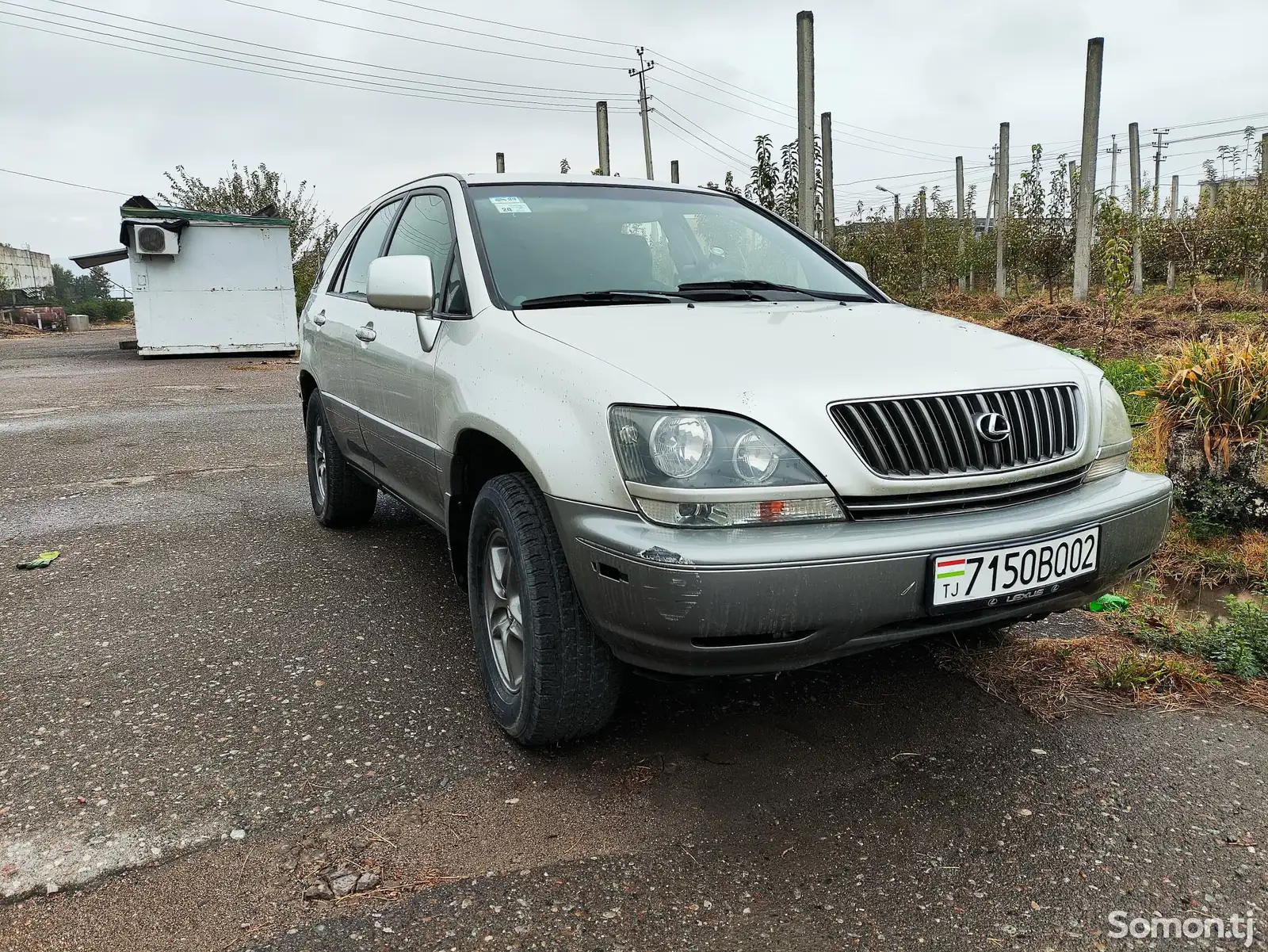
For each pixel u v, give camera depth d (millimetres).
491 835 2225
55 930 1908
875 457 2180
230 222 15844
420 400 3141
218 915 1951
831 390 2225
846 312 3023
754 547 2037
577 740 2660
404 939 1879
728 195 4008
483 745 2654
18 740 2678
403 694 2980
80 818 2289
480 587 2814
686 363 2301
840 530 2131
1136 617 3502
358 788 2426
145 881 2057
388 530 4930
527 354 2545
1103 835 2211
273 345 16484
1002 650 3254
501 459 2795
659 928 1908
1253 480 4352
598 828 2252
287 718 2811
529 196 3447
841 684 3018
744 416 2139
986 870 2088
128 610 3729
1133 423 6152
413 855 2146
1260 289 21484
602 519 2188
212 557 4434
